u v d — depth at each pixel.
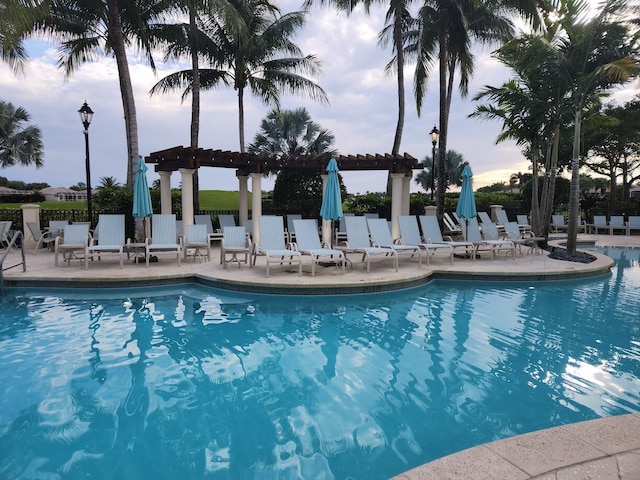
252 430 3.22
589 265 9.82
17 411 3.45
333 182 9.80
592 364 4.52
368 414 3.47
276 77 17.81
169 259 10.26
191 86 17.84
